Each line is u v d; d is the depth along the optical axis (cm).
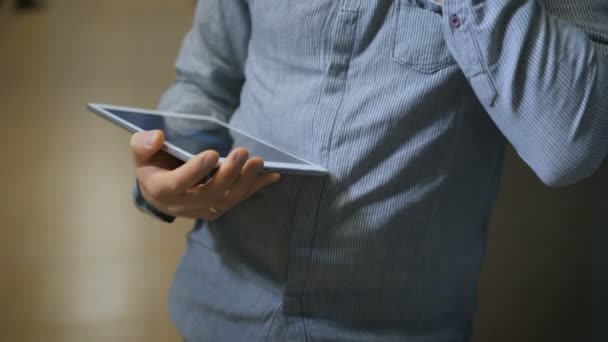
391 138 64
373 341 70
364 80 64
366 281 68
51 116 255
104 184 217
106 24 363
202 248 80
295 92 68
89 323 162
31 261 182
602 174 97
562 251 104
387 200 65
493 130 68
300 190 66
